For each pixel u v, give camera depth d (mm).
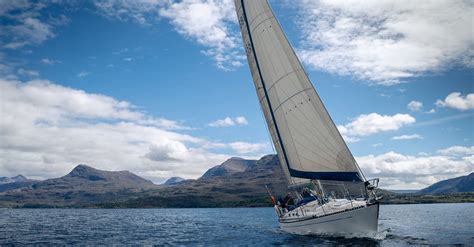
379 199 29312
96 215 145375
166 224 74125
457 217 74875
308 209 34688
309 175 33312
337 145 31734
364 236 30234
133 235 49125
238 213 141125
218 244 36969
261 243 34719
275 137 39312
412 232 42312
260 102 40875
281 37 36031
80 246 37281
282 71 35781
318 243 29984
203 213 151500
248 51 41000
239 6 41031
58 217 122375
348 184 32688
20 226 70562
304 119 33875
